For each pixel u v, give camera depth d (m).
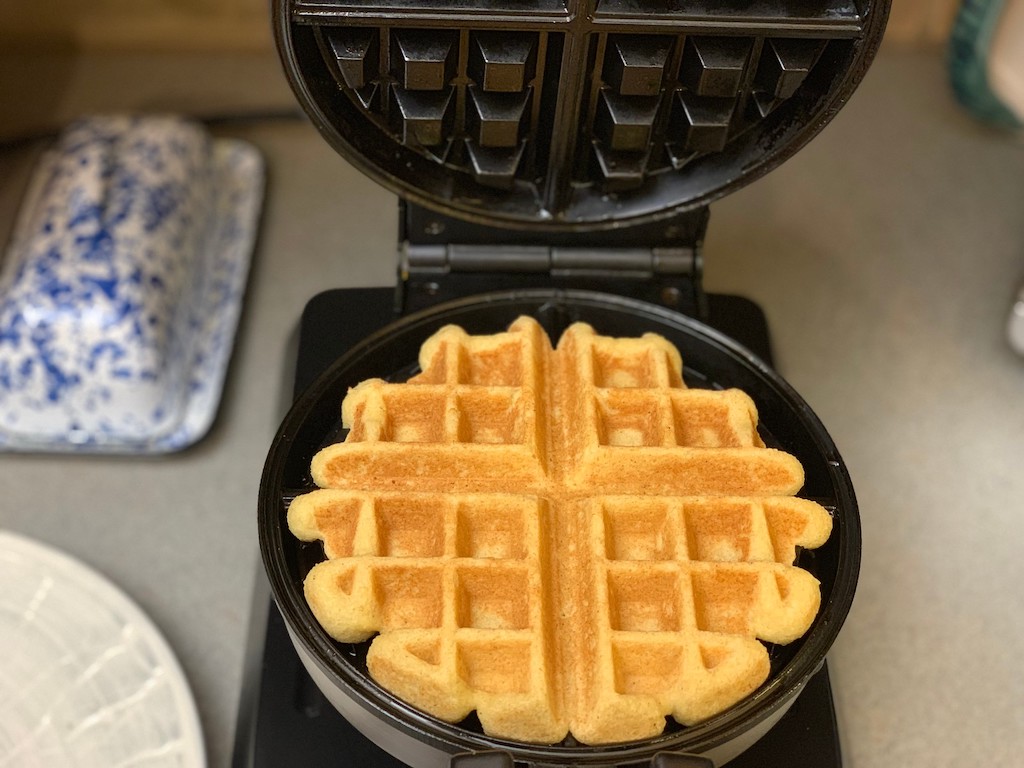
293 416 0.37
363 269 0.55
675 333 0.41
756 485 0.36
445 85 0.36
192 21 0.63
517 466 0.36
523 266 0.43
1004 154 0.62
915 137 0.62
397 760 0.34
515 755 0.29
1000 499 0.47
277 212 0.58
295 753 0.34
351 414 0.38
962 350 0.53
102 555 0.45
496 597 0.34
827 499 0.36
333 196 0.59
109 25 0.63
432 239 0.43
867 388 0.51
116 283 0.47
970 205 0.59
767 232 0.57
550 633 0.32
